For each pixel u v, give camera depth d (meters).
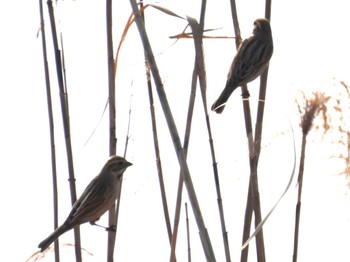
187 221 10.47
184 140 9.62
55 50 10.16
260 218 9.89
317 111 7.14
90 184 10.55
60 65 10.20
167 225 10.96
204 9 9.57
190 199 8.49
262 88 10.31
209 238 8.45
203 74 9.27
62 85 10.21
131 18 9.98
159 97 8.68
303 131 7.27
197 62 9.27
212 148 9.26
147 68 10.63
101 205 10.43
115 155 10.53
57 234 10.11
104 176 10.52
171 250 9.79
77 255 10.24
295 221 7.96
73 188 10.22
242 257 10.16
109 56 10.22
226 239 9.11
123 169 10.74
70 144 10.16
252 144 9.93
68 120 10.18
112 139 10.38
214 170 9.21
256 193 9.87
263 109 10.20
